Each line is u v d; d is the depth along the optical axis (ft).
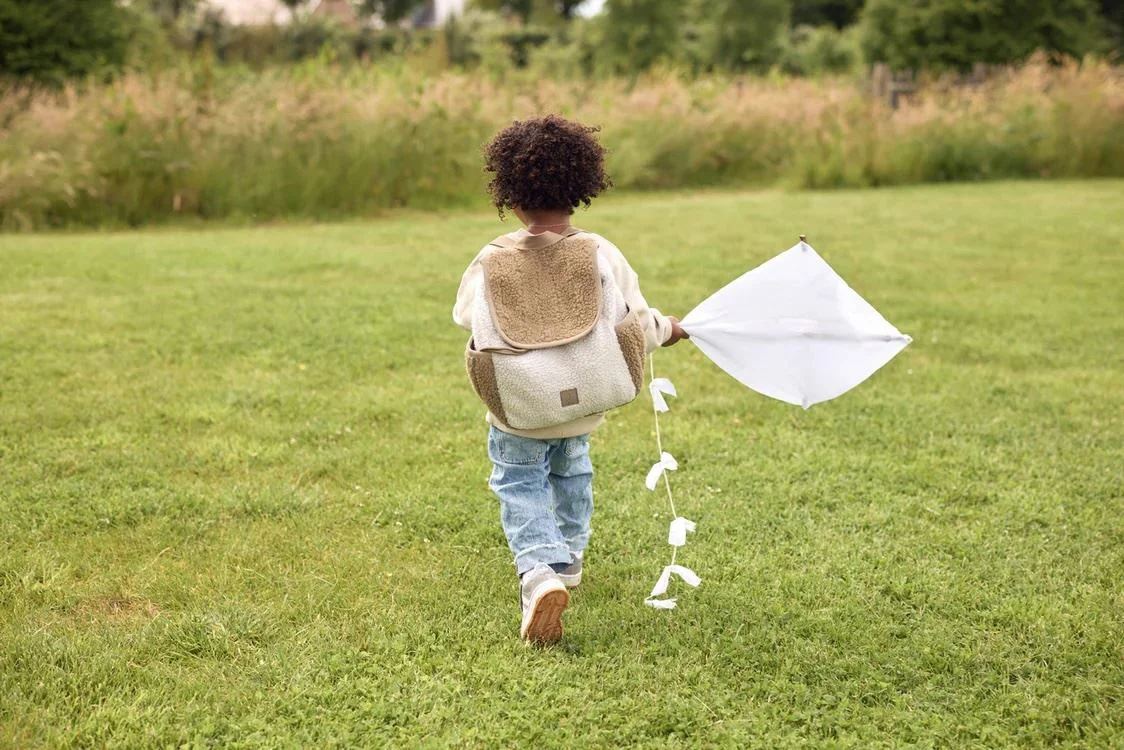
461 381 17.79
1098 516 12.54
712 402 16.87
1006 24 70.03
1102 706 8.61
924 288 25.50
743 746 8.13
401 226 37.58
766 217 38.70
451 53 103.71
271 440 14.94
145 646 9.38
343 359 18.95
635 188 52.37
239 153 40.63
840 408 16.60
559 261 9.07
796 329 9.78
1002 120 55.67
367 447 14.69
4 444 14.47
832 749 8.11
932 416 16.14
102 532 11.89
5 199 36.70
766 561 11.30
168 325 20.94
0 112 40.40
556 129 9.23
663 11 92.32
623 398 9.05
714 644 9.54
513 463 9.59
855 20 141.59
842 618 10.12
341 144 41.86
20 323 20.65
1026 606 10.28
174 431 15.15
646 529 12.16
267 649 9.39
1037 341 20.62
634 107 53.62
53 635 9.58
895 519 12.44
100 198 38.55
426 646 9.45
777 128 55.57
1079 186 50.01
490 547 11.69
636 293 9.31
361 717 8.46
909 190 49.57
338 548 11.59
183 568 11.06
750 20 102.73
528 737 8.20
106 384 17.17
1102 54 76.18
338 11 148.15
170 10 102.73
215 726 8.27
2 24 49.62
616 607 10.28
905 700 8.77
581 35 100.78
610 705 8.59
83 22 52.11
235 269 27.22
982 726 8.41
